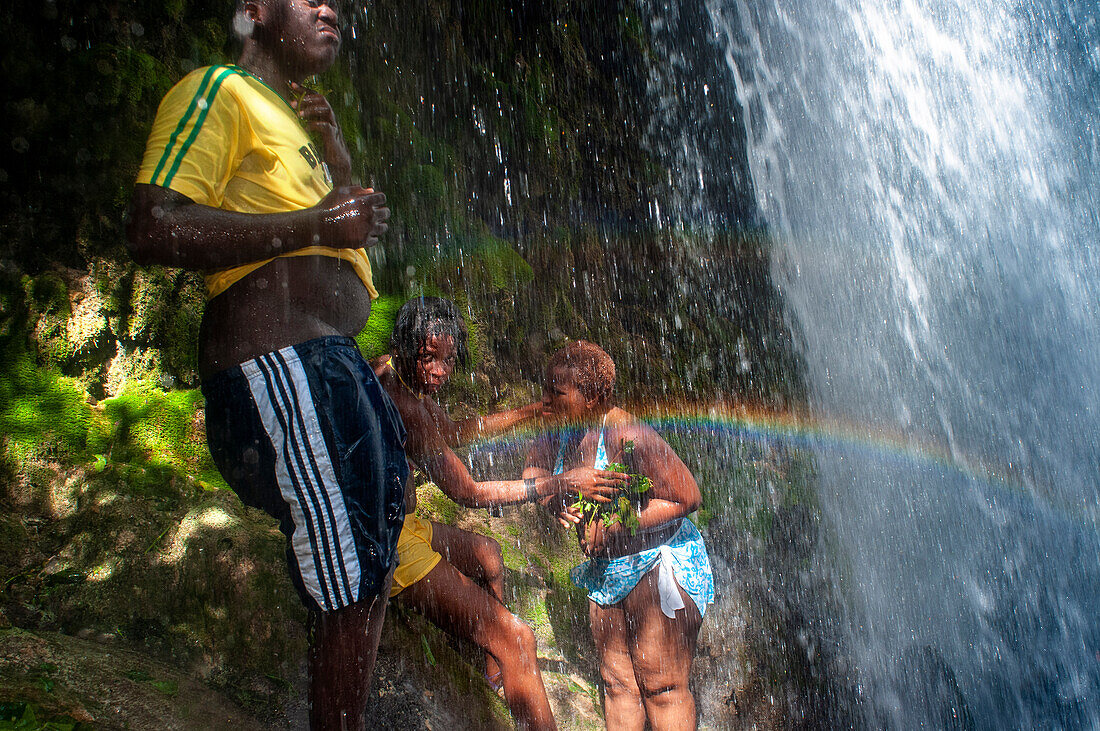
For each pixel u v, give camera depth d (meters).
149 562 3.01
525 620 3.99
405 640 3.10
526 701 2.92
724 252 8.06
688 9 7.96
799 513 6.68
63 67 3.87
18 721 2.21
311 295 2.08
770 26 8.52
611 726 3.48
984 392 9.02
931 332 8.97
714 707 4.79
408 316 2.98
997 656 7.19
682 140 7.96
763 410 7.59
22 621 2.78
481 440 3.30
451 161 5.77
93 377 3.79
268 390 1.98
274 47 2.25
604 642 3.50
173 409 3.73
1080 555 8.34
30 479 3.30
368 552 2.07
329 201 1.98
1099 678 7.27
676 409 6.94
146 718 2.44
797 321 8.45
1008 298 9.26
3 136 3.75
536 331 6.12
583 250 6.94
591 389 3.33
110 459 3.51
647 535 3.35
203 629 2.91
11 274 3.64
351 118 5.13
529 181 6.68
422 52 5.96
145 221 1.83
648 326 7.32
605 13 7.32
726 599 5.38
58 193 3.82
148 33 4.26
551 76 6.92
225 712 2.64
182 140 1.91
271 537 3.17
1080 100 9.86
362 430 2.05
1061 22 9.78
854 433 8.23
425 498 4.12
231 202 2.03
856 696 5.91
